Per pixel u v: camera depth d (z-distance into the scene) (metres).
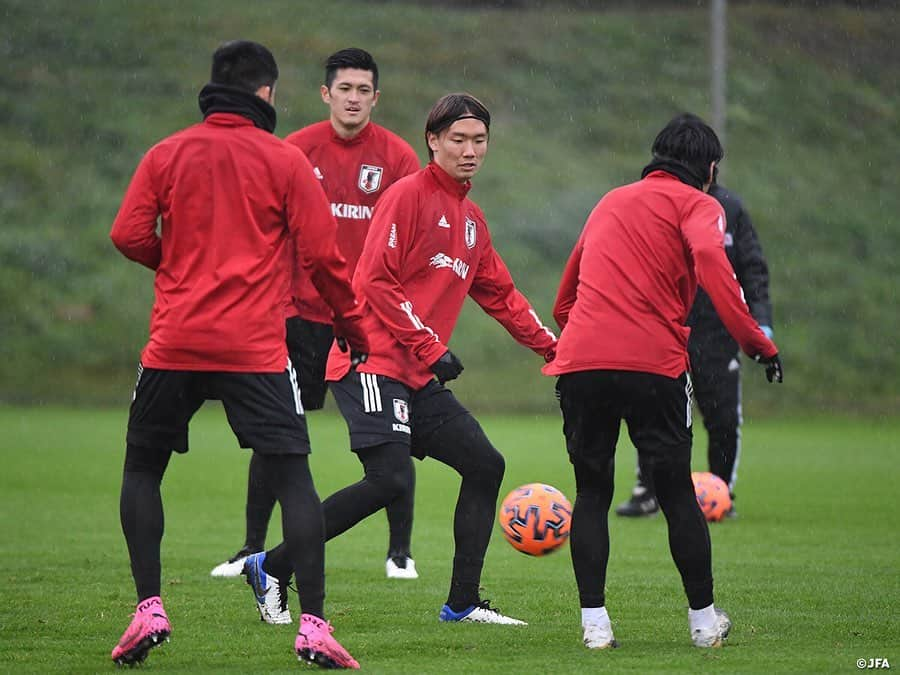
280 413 16.61
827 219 104.19
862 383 86.06
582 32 129.00
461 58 121.50
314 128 26.69
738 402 35.44
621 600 22.88
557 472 46.91
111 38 118.19
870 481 46.09
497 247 94.44
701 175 18.89
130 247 16.67
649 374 17.89
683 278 18.27
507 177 103.94
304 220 16.69
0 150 101.12
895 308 94.62
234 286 16.41
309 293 25.98
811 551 29.86
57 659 17.20
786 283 95.62
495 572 26.72
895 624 20.39
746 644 18.56
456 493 42.25
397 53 121.25
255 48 17.17
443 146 20.88
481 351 86.62
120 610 21.17
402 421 20.34
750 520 35.84
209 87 16.95
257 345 16.48
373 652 17.89
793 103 121.06
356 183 26.48
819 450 57.78
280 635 19.14
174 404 16.67
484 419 72.19
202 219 16.47
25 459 49.47
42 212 95.62
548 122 114.06
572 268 19.39
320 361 26.17
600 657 17.44
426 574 26.11
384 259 20.30
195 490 41.88
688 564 18.25
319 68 116.81
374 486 20.20
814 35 132.38
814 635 19.38
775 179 109.06
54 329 85.12
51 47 115.56
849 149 115.75
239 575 25.20
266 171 16.61
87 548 29.08
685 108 118.50
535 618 21.16
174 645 18.28
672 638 19.22
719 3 83.56
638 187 18.75
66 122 105.88
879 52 131.25
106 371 82.44
